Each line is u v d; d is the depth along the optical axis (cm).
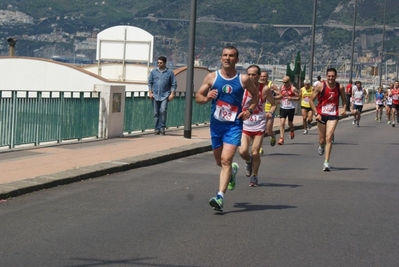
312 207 1092
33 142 1692
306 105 2773
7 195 1083
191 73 2120
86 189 1198
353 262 770
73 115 1855
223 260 766
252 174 1302
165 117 2212
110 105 1998
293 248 824
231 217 996
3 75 3053
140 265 740
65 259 756
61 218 960
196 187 1259
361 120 4262
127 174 1401
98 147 1750
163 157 1633
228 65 1011
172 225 934
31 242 825
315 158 1830
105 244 824
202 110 2800
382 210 1085
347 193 1243
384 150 2138
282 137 2178
